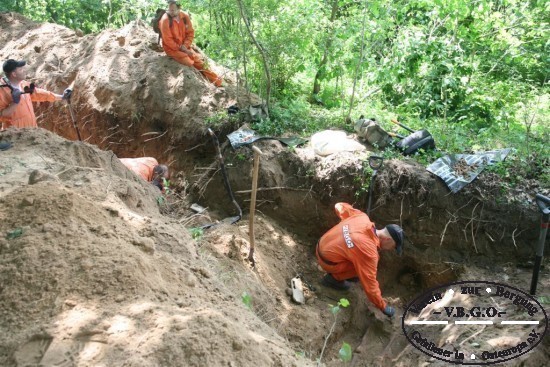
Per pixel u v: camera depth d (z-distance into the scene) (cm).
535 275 501
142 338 234
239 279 498
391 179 597
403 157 623
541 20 938
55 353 228
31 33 1015
